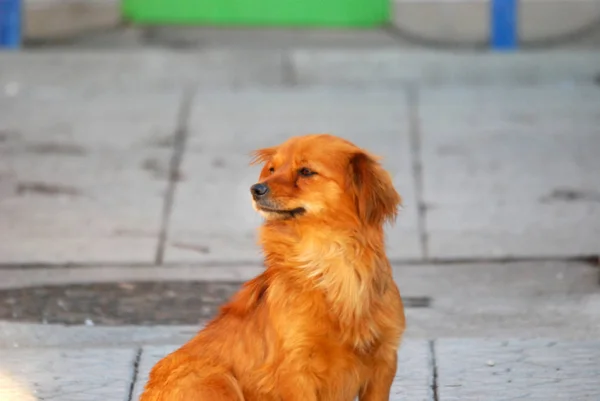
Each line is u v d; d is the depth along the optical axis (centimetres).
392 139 1388
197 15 1712
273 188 689
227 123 1438
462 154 1354
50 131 1420
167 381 692
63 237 1188
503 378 830
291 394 669
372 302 680
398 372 847
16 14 1644
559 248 1148
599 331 937
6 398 811
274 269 701
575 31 1656
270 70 1560
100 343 941
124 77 1552
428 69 1556
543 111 1454
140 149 1378
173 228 1210
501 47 1636
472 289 1061
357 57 1563
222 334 704
